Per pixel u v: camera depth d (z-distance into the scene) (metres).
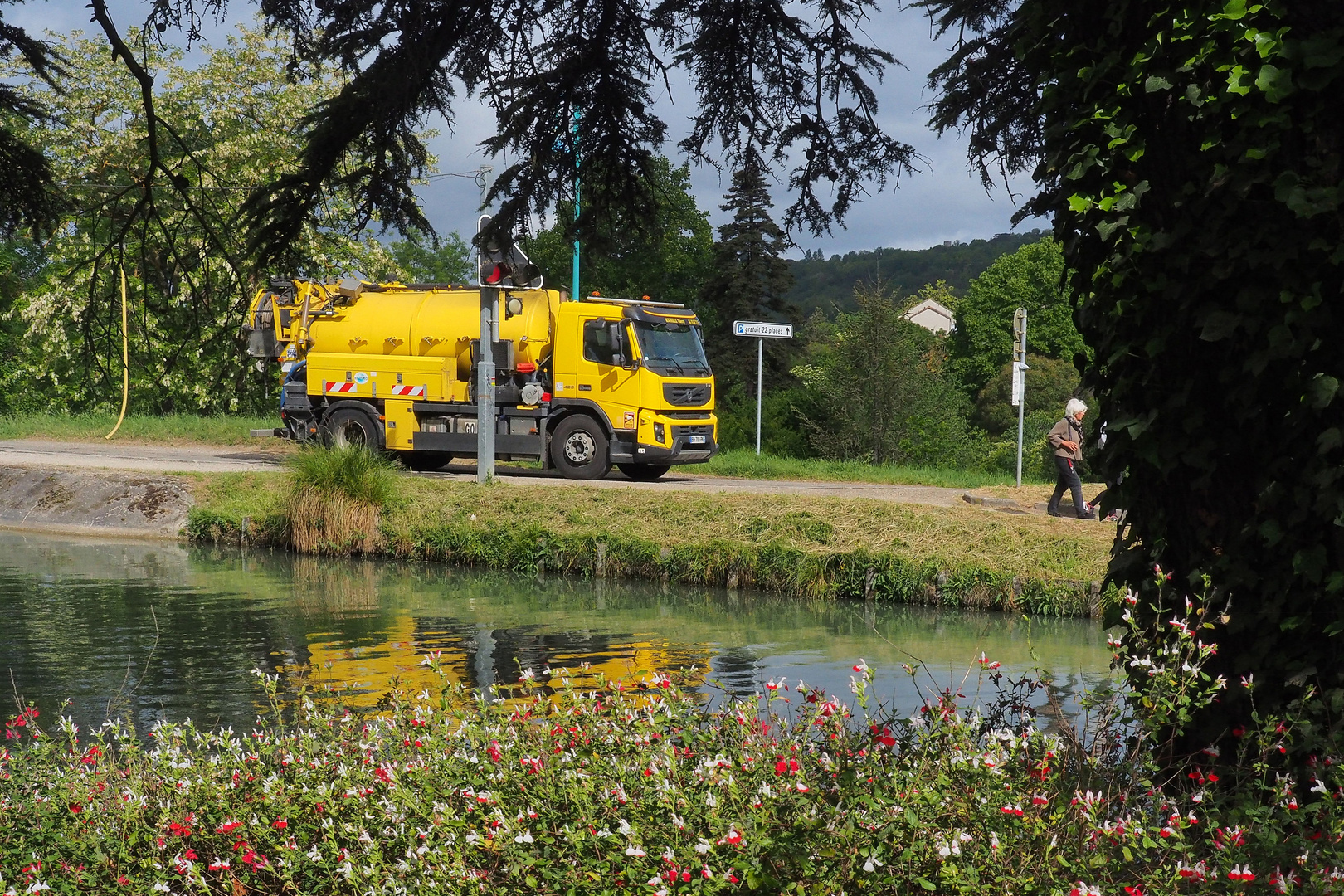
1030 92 6.82
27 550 18.20
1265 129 3.92
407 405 24.69
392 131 7.08
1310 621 4.06
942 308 106.44
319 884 4.07
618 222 7.88
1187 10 4.04
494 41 7.00
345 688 8.96
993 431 69.56
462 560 17.22
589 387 23.44
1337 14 3.85
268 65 31.83
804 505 16.41
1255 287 3.99
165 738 5.11
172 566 16.59
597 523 16.91
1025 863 3.47
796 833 3.58
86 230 8.30
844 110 7.64
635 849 3.60
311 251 7.60
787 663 9.91
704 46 7.41
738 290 52.28
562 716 4.82
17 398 39.66
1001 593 13.28
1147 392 4.30
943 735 4.04
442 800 4.30
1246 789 3.91
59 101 8.24
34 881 4.14
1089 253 4.46
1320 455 3.93
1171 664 4.03
